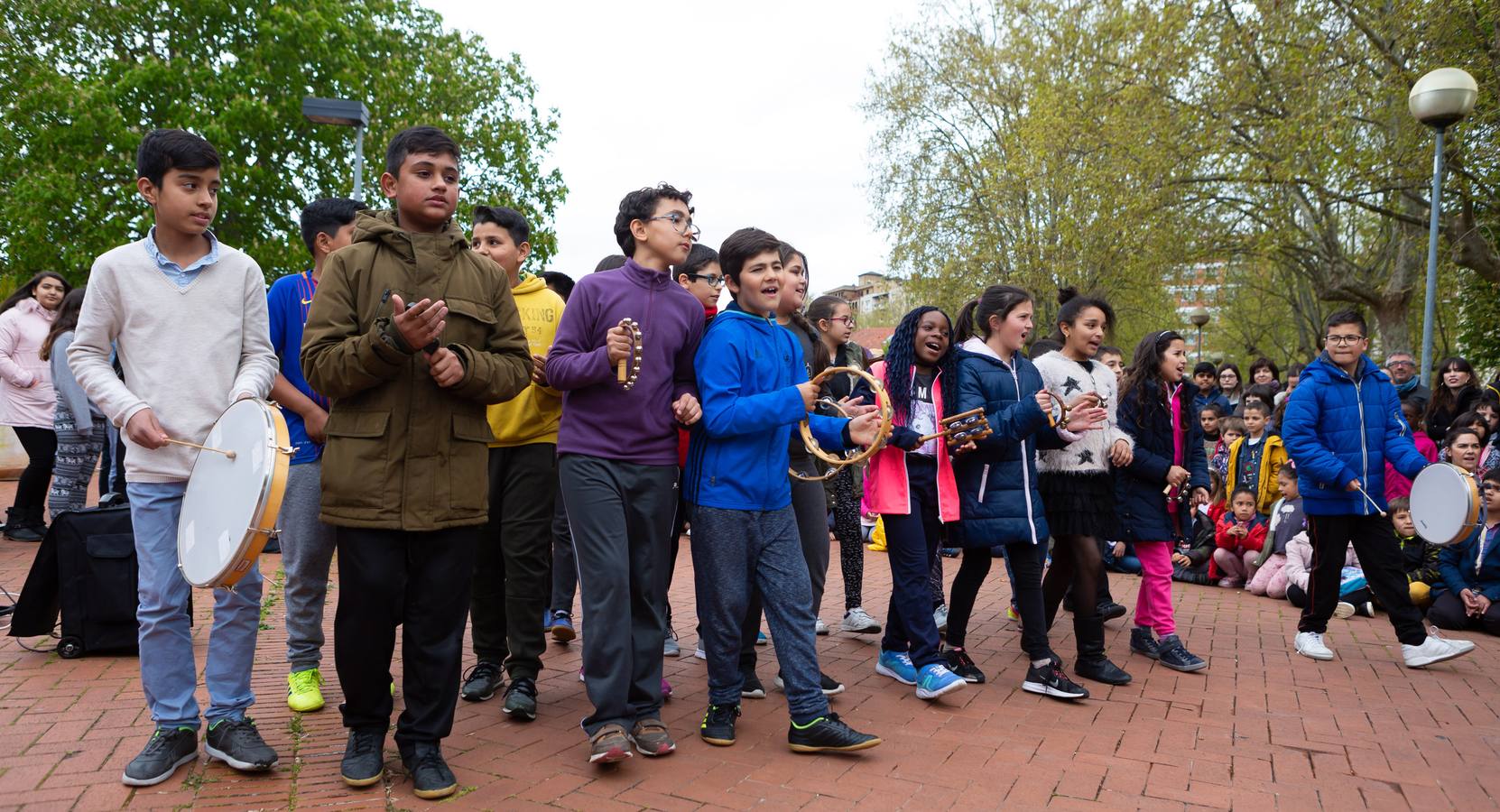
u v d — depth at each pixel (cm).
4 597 579
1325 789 340
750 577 377
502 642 425
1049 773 348
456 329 312
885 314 5225
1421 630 535
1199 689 475
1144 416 526
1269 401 1043
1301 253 2023
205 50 2162
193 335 316
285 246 2153
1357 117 1625
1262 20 1689
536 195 2706
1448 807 327
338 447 300
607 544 345
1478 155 1502
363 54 2316
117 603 457
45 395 808
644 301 360
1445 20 1434
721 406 353
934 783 335
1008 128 2783
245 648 327
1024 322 471
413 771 310
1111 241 2020
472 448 316
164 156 305
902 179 3108
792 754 362
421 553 311
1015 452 456
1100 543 485
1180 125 1783
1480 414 828
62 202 1964
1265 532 783
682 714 412
